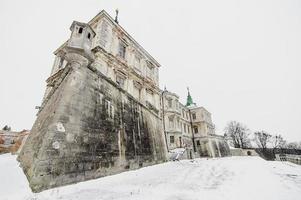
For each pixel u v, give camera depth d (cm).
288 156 2858
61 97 741
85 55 879
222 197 520
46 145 611
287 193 533
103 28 1436
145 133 1412
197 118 4259
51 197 499
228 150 4712
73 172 667
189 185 696
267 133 6556
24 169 679
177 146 2988
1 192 486
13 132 2162
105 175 827
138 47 1873
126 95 1291
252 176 870
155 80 2083
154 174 973
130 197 522
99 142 855
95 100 920
